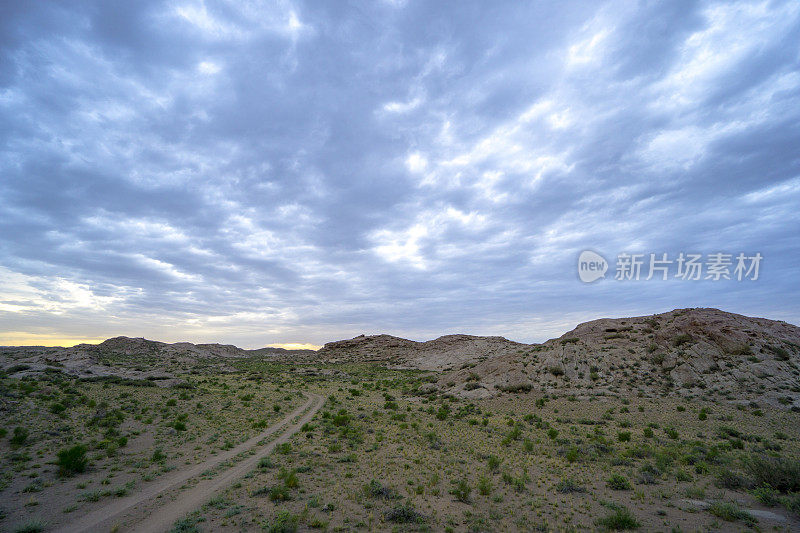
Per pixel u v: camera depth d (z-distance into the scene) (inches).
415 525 498.3
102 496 611.8
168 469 789.2
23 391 1460.4
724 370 1934.1
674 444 1050.1
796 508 494.9
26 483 644.1
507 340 6063.0
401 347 7081.7
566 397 2038.6
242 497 613.9
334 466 818.8
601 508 569.9
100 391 1801.2
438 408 1982.0
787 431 1212.5
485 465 853.8
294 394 2460.6
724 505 514.3
